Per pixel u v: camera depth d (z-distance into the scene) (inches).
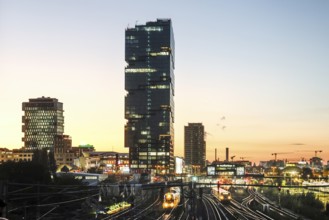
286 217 5354.3
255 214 5634.8
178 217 4953.3
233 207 6471.5
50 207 4638.3
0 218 767.1
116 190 6368.1
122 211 5226.4
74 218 4434.1
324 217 5329.7
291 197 7864.2
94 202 5329.7
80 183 6683.1
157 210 5516.7
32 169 6299.2
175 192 6456.7
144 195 7623.0
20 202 4296.3
